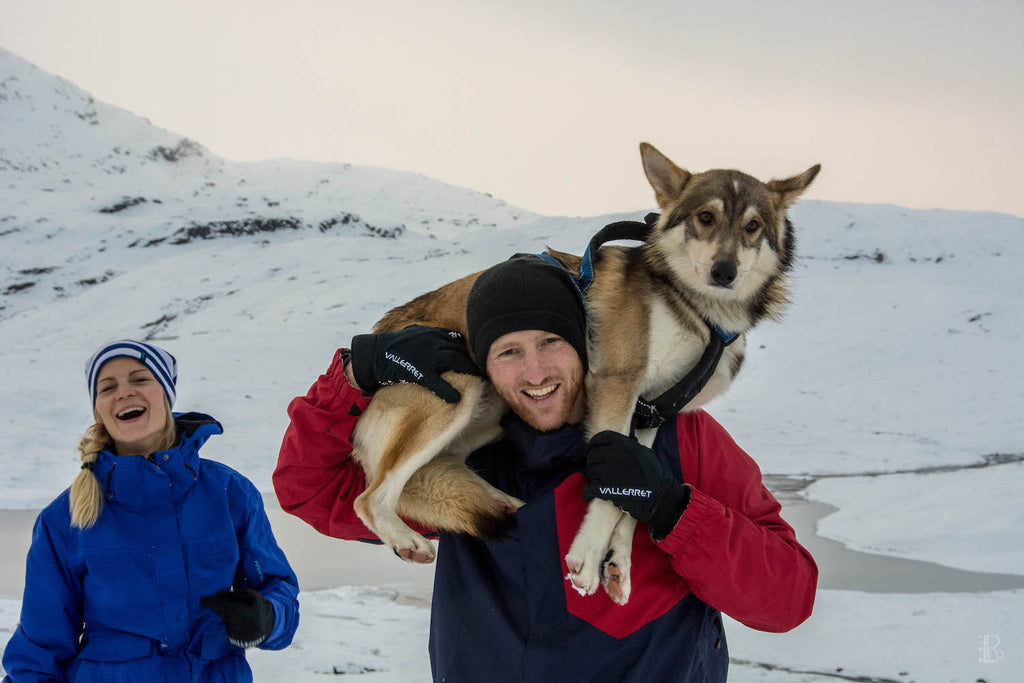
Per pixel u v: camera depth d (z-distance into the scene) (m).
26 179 118.44
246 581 2.43
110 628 2.21
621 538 2.06
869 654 5.56
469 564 2.13
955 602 6.93
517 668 2.00
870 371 26.39
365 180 142.00
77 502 2.20
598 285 3.19
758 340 30.08
